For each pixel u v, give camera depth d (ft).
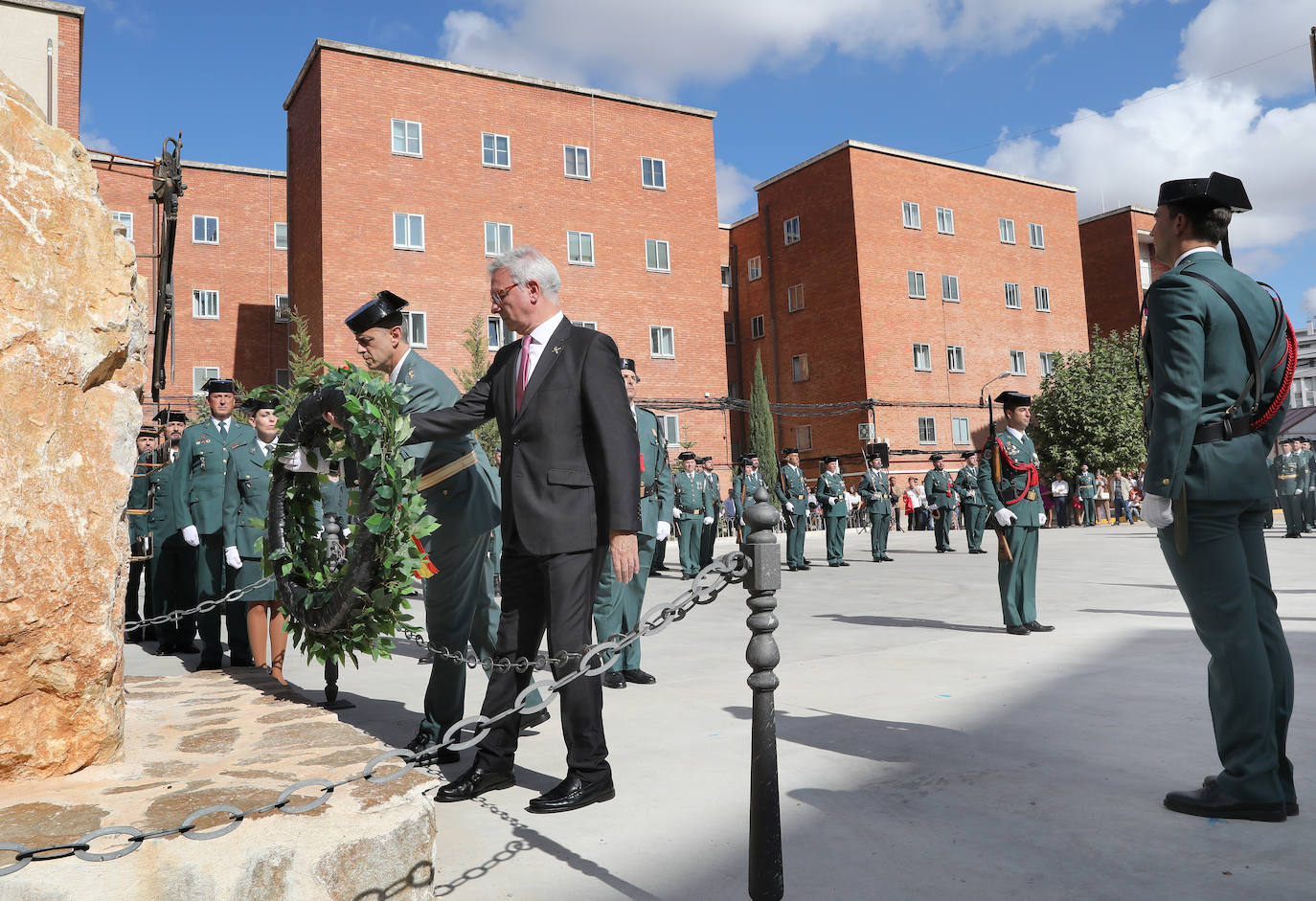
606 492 11.03
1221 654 10.09
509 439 11.89
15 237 9.36
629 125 96.27
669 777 12.19
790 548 52.60
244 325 100.53
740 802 11.08
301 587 12.44
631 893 8.55
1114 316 132.77
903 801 10.88
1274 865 8.70
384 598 10.87
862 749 13.17
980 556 57.26
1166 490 10.09
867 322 107.14
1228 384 10.19
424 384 13.60
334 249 80.38
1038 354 119.65
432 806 8.44
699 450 97.45
